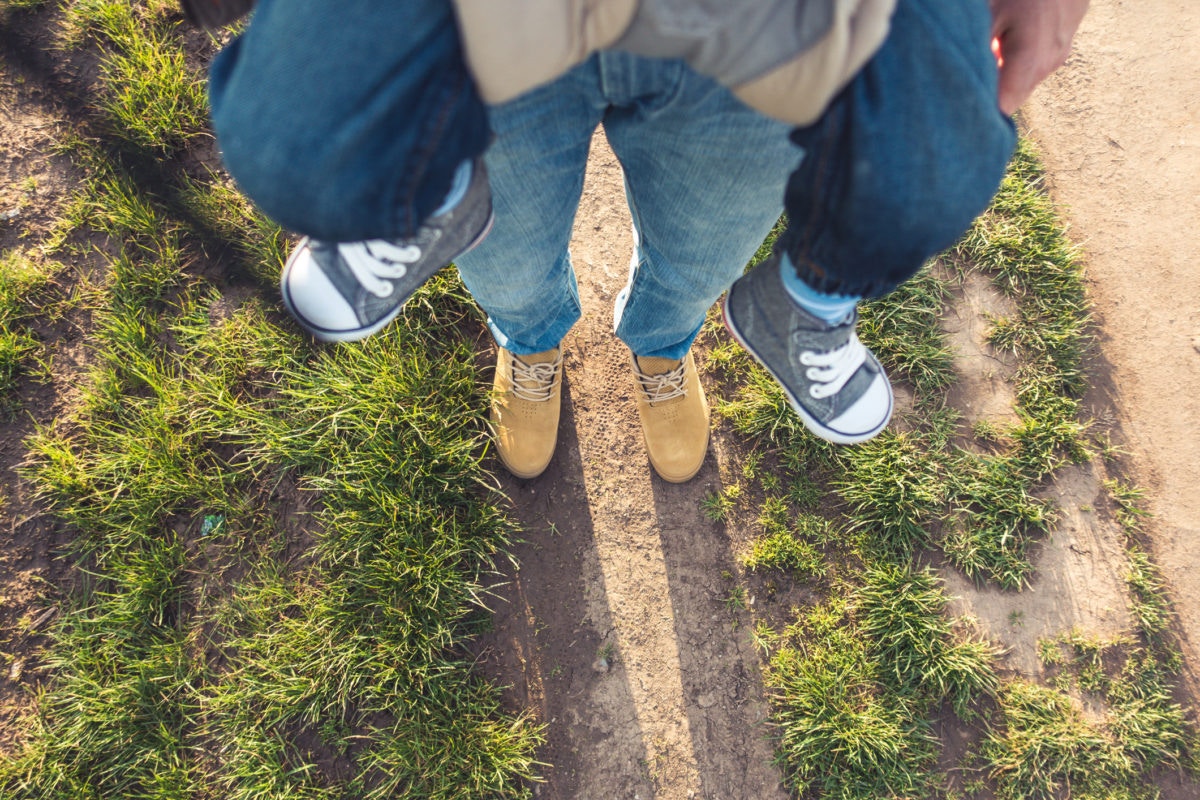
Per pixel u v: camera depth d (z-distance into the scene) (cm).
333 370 202
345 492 197
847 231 79
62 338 203
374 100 69
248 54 73
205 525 197
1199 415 217
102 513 192
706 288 139
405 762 185
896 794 192
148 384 203
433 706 189
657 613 203
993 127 76
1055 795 193
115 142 213
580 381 220
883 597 203
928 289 225
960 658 197
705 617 203
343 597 193
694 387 209
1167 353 222
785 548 206
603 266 231
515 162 102
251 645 189
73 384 201
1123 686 199
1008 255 227
